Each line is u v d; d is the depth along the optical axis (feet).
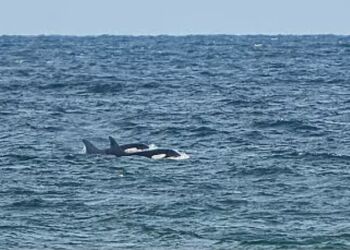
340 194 287.69
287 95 628.28
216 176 317.22
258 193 289.74
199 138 413.80
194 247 232.53
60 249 231.09
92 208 270.87
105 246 233.76
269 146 386.32
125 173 323.78
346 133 429.38
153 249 231.50
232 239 238.89
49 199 282.36
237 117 491.72
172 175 319.68
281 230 246.88
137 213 264.11
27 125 460.14
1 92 652.07
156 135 428.97
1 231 246.68
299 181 307.99
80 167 336.29
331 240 237.66
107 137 428.56
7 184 304.91
